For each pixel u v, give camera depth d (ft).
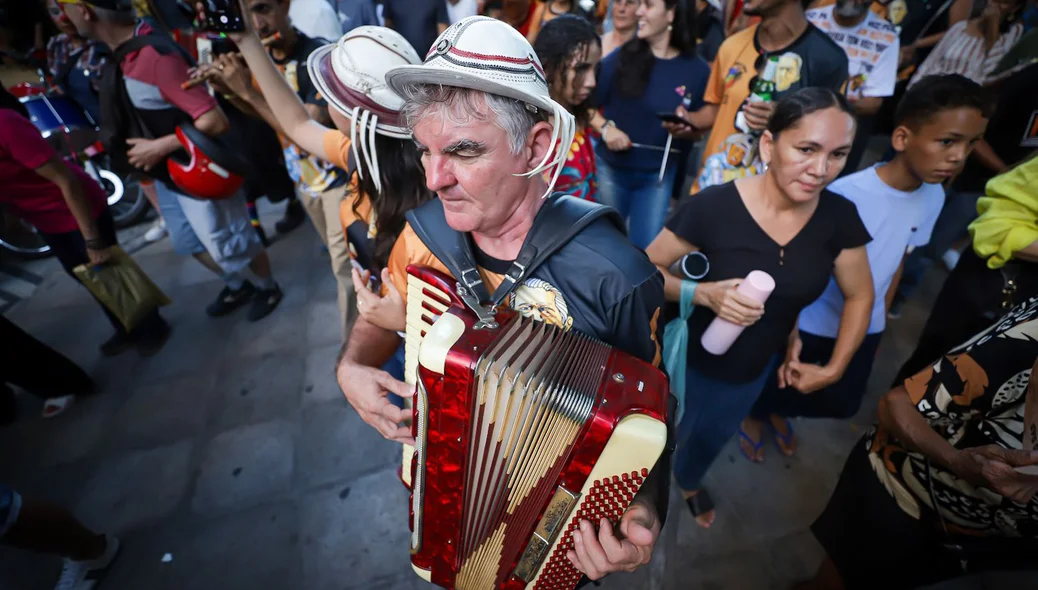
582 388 2.98
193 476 8.07
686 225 5.14
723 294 4.84
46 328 11.09
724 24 12.53
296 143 6.34
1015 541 3.71
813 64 7.29
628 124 9.18
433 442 3.32
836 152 4.19
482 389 3.02
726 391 5.75
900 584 4.63
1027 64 7.14
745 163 8.00
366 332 4.60
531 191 3.33
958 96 4.66
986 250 4.58
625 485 3.06
